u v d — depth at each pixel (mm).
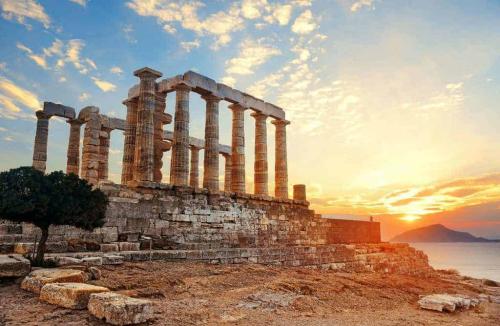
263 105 35406
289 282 16859
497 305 21719
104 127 35094
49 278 11188
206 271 17547
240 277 17531
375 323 12953
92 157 31391
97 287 10344
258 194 32688
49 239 18734
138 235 22328
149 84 27078
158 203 23859
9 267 12062
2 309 9625
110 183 23203
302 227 34656
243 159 32625
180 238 24578
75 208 14359
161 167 28359
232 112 33312
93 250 18906
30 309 9695
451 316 16625
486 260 128875
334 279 20328
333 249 30250
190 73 28328
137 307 9078
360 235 41562
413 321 14250
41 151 31719
